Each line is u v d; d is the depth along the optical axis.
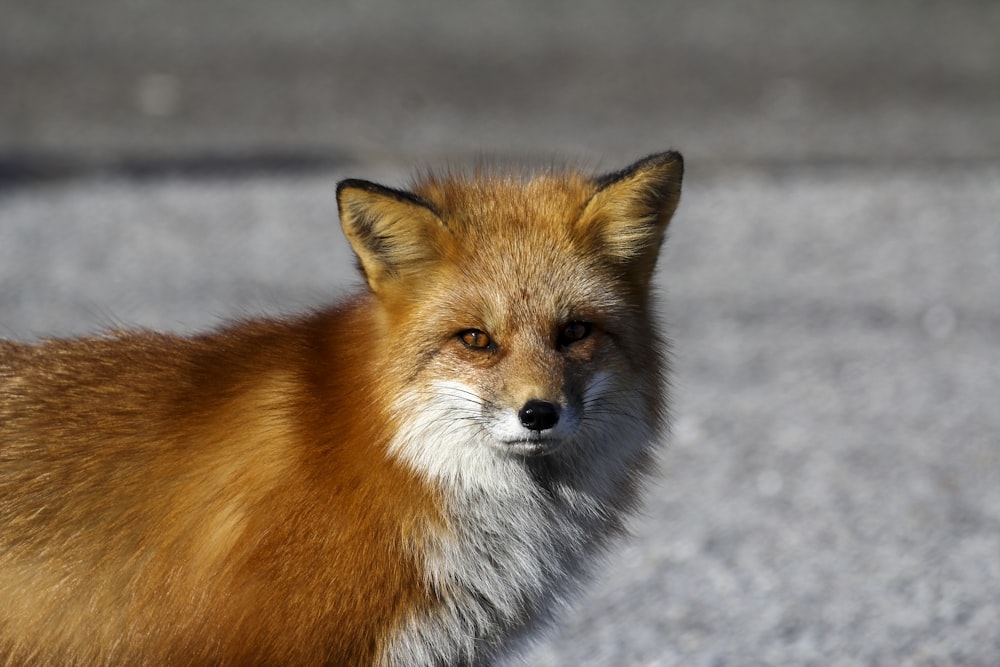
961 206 33.97
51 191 34.56
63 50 50.72
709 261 30.25
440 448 9.86
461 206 10.59
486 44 53.47
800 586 15.12
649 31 55.94
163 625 9.88
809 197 34.91
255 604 9.63
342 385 10.16
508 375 9.73
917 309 27.00
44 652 9.92
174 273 28.20
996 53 52.12
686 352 24.64
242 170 36.69
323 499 9.75
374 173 35.94
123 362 10.59
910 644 13.47
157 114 42.81
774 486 18.41
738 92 46.81
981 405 21.66
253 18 56.78
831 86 47.75
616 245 10.53
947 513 17.23
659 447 12.09
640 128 41.66
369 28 55.72
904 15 58.28
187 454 10.02
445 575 9.94
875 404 21.80
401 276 10.16
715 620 14.30
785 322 26.33
